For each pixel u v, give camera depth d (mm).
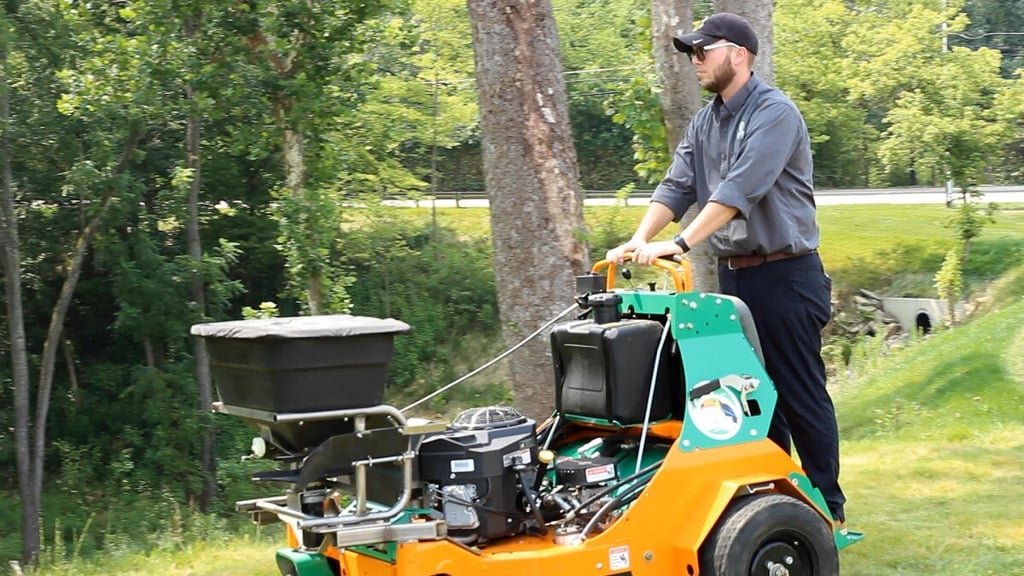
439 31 32188
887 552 6180
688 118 9812
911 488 8062
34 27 24000
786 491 4871
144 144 27891
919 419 12656
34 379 28625
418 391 31312
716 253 5156
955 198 32594
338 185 26875
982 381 13367
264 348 3979
